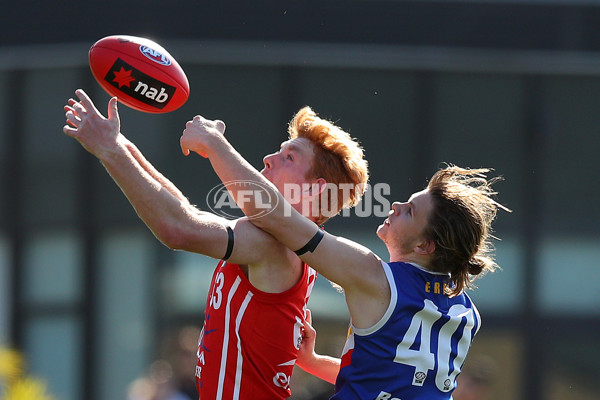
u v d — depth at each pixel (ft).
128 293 89.45
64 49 86.12
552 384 90.02
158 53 30.91
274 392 30.12
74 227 89.15
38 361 88.99
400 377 28.81
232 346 29.63
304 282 30.58
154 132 86.63
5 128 88.02
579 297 90.27
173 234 27.07
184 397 78.13
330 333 85.40
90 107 26.86
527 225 90.17
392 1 87.56
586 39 88.69
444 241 29.53
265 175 32.27
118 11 85.97
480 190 31.86
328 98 87.86
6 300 88.79
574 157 89.97
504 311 90.33
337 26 87.51
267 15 86.99
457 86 88.99
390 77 88.53
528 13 88.58
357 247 29.14
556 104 89.51
